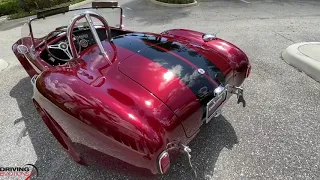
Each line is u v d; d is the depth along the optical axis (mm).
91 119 1450
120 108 1448
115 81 1688
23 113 2918
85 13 2066
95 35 2094
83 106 1495
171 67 1829
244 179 1853
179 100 1606
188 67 1858
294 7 7125
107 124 1404
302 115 2498
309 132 2270
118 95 1549
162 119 1475
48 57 2867
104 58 1953
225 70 2010
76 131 1589
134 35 2418
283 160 1988
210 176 1901
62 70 1883
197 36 2588
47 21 2709
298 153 2047
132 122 1378
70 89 1617
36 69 2719
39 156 2234
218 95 1811
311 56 3482
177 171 1960
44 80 1784
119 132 1375
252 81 3170
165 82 1686
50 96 1658
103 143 1474
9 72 4125
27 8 9430
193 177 1904
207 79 1820
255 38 4777
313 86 3002
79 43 2838
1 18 8766
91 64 1916
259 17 6301
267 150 2098
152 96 1580
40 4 9422
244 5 7719
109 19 2988
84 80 1693
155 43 2172
